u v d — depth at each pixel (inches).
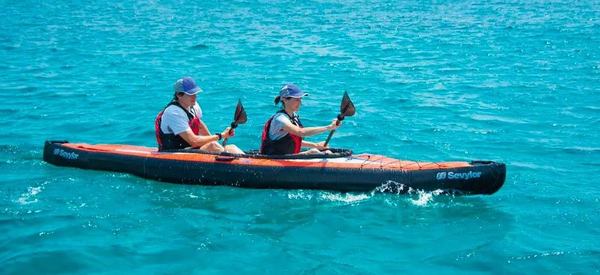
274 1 1528.1
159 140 313.0
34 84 553.9
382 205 271.4
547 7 1314.0
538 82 561.6
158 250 227.8
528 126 412.5
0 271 210.8
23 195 279.0
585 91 522.0
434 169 280.7
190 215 259.6
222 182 292.2
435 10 1289.4
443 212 264.5
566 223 254.1
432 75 601.3
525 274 213.3
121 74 612.4
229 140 382.3
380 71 625.6
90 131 399.2
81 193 283.0
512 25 1021.2
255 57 724.7
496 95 509.4
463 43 826.2
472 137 386.9
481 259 223.3
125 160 307.6
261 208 268.4
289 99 296.2
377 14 1224.2
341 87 549.3
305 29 997.8
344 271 214.7
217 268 215.5
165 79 587.2
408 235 243.4
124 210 264.1
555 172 319.0
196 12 1291.8
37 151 349.1
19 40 870.4
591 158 343.0
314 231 246.5
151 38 900.6
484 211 265.6
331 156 297.6
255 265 218.4
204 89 541.3
